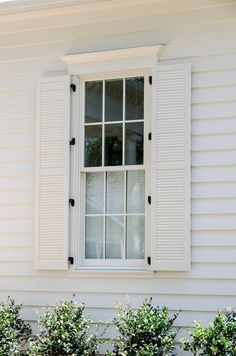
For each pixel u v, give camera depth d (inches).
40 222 267.4
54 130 269.3
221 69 248.7
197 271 244.5
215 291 241.8
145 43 260.2
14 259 272.4
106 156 264.7
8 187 276.4
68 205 264.4
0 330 247.9
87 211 267.0
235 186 243.1
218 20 250.8
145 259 253.3
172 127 251.3
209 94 249.0
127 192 261.7
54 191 267.0
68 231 263.4
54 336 240.8
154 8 260.2
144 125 258.7
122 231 261.1
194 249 245.6
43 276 267.0
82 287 260.4
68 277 262.8
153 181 251.8
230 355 214.4
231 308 236.7
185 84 250.8
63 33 273.9
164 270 247.1
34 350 241.1
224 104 247.0
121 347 233.1
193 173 248.1
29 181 273.3
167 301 247.4
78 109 269.1
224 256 241.9
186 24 255.0
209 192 245.8
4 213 276.1
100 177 266.4
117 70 262.8
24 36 280.5
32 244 270.1
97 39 267.9
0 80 282.5
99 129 267.0
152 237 249.8
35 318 265.9
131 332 232.2
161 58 257.4
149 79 257.9
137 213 259.6
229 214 242.8
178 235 246.5
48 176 268.4
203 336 221.0
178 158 249.4
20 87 279.1
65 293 262.8
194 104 250.5
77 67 269.6
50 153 269.0
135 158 260.2
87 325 245.8
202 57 251.6
